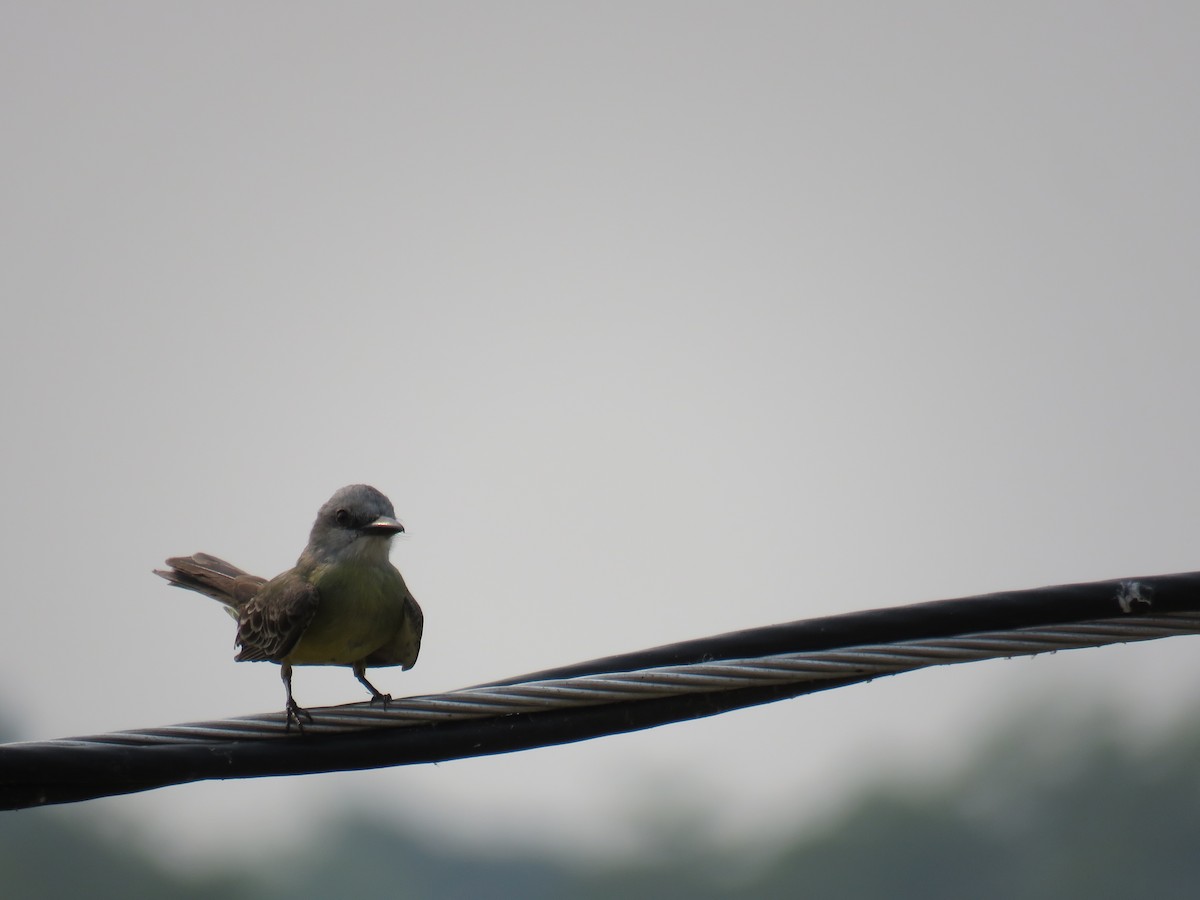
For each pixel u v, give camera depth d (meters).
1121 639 9.10
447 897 33.19
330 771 9.08
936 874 28.78
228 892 31.06
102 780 8.68
